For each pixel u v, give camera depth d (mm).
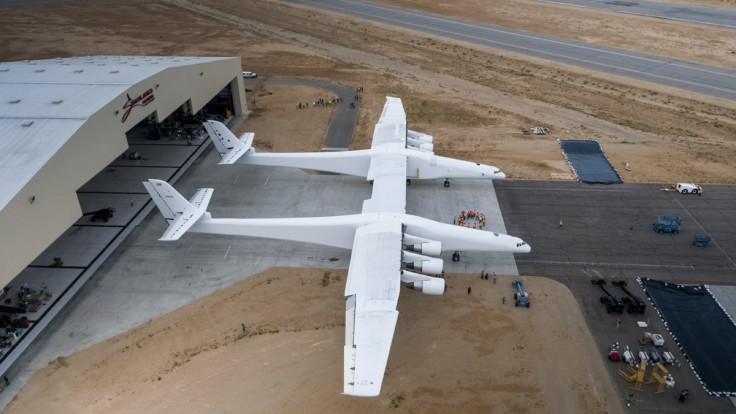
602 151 72375
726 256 50750
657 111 86188
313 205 60188
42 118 48656
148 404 35906
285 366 38750
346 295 39344
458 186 64125
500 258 50750
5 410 35719
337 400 36000
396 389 36812
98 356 39938
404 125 71438
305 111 86688
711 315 43531
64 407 35938
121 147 54531
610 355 39031
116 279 48062
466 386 37062
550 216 57469
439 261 44938
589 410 35375
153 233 54656
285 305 44875
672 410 35375
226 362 39188
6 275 38875
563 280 47656
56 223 44281
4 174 41031
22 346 40719
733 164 68438
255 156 63750
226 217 57531
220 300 45562
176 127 77750
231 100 83812
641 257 50688
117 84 56531
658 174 65938
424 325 42469
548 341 40938
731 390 36875
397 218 48875
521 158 70750
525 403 35781
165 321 43281
